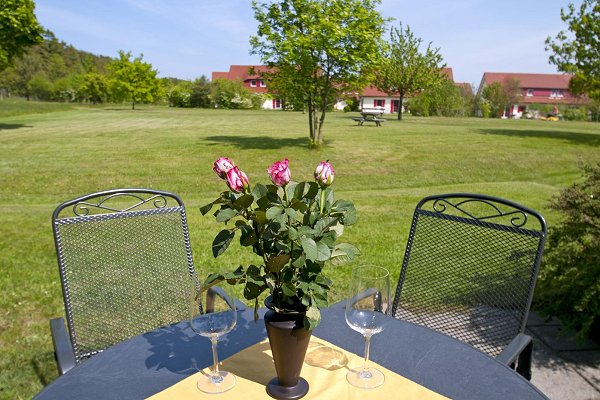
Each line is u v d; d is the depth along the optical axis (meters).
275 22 12.55
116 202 7.73
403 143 14.37
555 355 3.07
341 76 12.52
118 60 40.59
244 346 1.63
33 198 8.00
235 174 1.21
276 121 24.81
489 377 1.48
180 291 2.46
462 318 2.32
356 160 11.54
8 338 3.19
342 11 11.83
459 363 1.56
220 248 1.25
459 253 2.39
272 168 1.20
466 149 13.10
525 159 11.88
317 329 1.77
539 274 3.22
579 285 2.99
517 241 2.22
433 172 10.52
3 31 16.16
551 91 57.06
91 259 2.25
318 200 1.27
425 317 2.43
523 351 1.86
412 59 28.41
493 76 60.06
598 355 3.07
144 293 2.37
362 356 1.58
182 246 2.50
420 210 2.56
